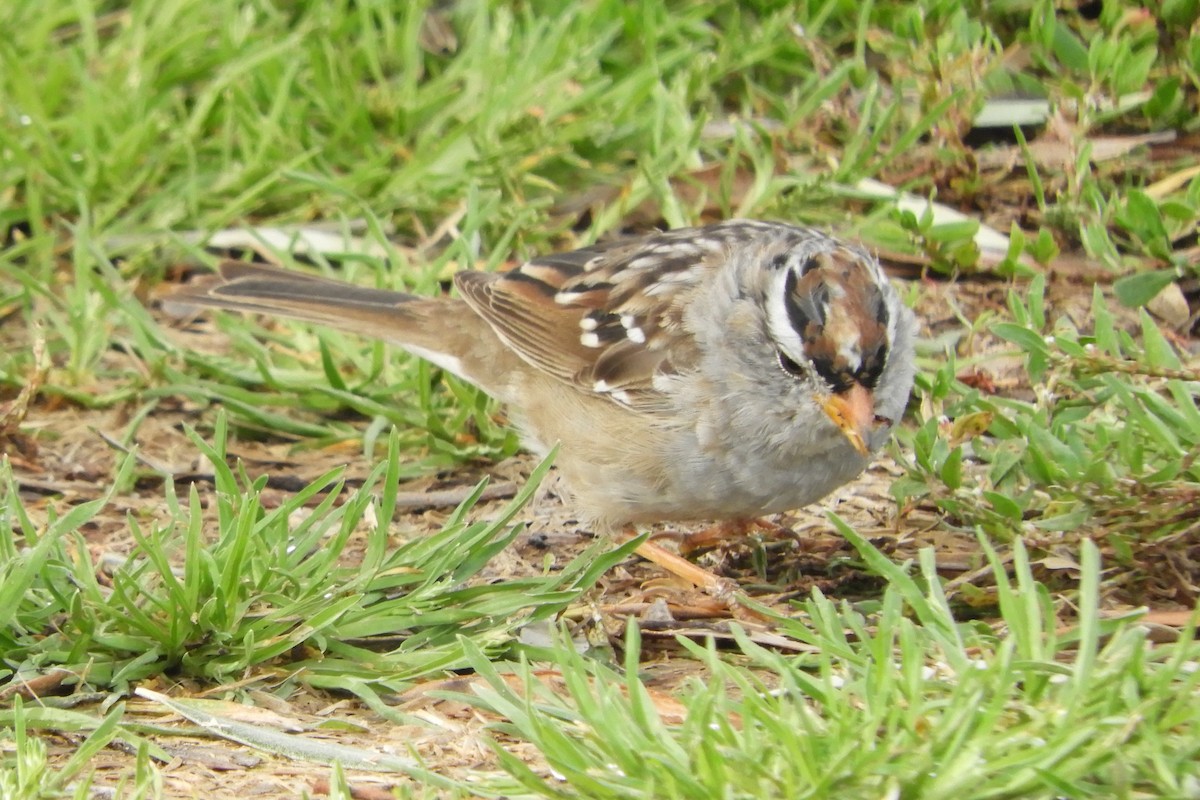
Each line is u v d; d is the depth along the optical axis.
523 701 6.79
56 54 13.52
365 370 11.22
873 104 12.61
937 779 5.93
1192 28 12.02
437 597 7.85
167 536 8.15
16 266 12.27
